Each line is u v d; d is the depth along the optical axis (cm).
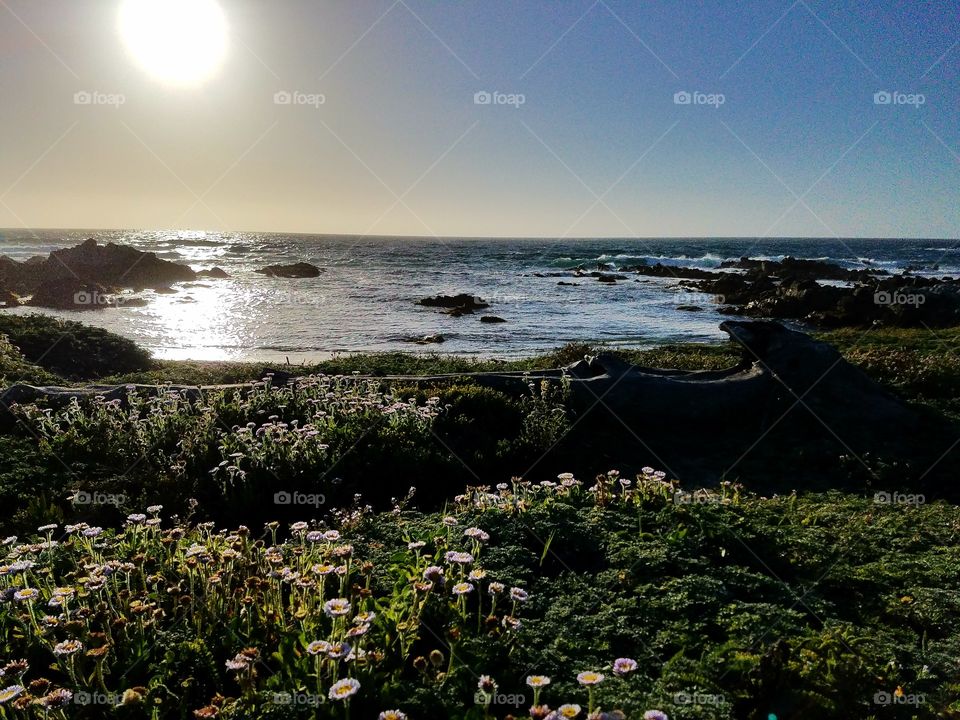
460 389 1350
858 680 486
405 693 445
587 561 671
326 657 454
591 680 407
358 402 1185
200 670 482
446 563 614
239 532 652
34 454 1022
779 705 471
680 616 568
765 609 585
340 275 7425
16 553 600
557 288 6134
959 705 465
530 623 546
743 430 1368
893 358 1817
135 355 2138
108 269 5931
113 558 627
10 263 5672
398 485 993
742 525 780
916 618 601
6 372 1565
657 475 837
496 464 1112
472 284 6469
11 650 508
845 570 691
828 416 1341
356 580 600
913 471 1120
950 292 3294
